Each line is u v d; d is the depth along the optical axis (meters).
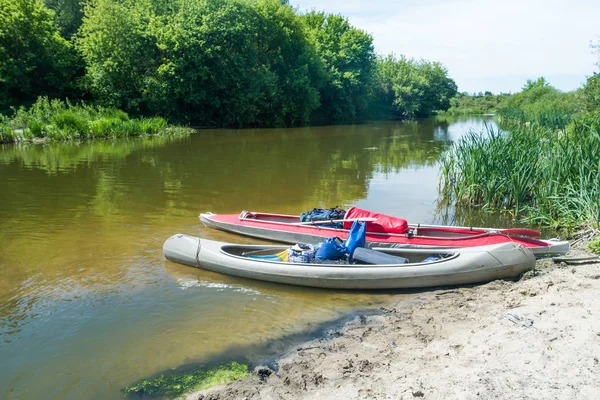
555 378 3.88
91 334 5.21
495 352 4.41
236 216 9.20
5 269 6.96
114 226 9.11
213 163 17.02
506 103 61.25
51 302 5.96
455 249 7.07
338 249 6.89
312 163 17.48
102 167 15.62
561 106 34.50
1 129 20.91
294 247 7.08
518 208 10.27
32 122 22.70
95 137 24.20
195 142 23.98
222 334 5.25
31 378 4.43
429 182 14.18
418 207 11.14
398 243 7.63
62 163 16.27
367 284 6.44
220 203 11.14
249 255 7.40
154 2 33.22
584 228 8.59
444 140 27.78
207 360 4.72
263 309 5.89
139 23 31.45
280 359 4.72
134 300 6.05
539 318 5.05
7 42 28.52
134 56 31.48
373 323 5.52
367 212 8.28
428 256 7.15
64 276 6.75
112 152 19.38
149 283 6.58
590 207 8.35
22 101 29.34
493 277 6.67
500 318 5.21
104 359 4.74
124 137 25.33
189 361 4.71
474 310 5.65
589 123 12.17
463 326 5.20
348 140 26.92
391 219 7.91
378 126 40.81
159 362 4.69
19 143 21.16
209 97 33.28
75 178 13.66
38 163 16.12
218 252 7.03
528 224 9.74
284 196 12.03
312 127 37.91
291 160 18.14
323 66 40.53
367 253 6.91
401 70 61.38
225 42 33.12
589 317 4.86
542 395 3.66
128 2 33.31
